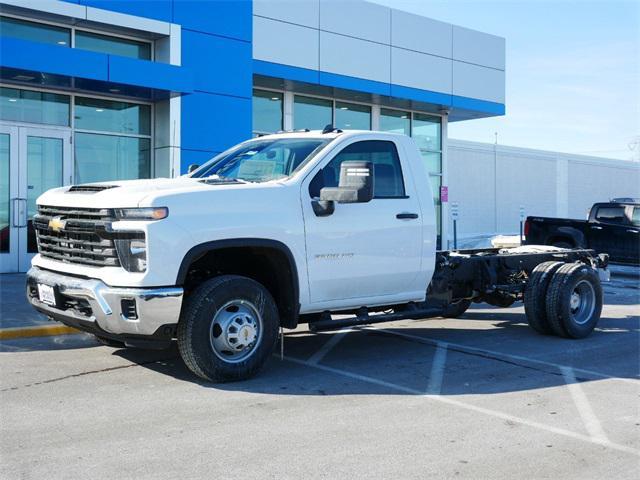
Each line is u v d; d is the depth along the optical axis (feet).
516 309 38.09
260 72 55.83
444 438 16.43
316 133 24.45
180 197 19.62
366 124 68.44
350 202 21.45
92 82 43.65
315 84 59.47
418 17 66.39
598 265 33.40
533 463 14.94
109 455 15.02
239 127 52.70
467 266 28.73
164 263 19.11
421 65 66.74
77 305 20.57
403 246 24.13
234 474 14.07
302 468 14.43
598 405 19.39
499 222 102.94
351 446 15.78
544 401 19.71
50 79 42.80
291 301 21.83
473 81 71.20
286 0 57.11
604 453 15.62
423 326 32.22
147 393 19.85
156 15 47.98
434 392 20.47
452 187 96.73
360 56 62.18
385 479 13.93
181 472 14.14
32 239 45.47
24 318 29.91
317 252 22.09
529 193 107.45
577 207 116.57
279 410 18.42
